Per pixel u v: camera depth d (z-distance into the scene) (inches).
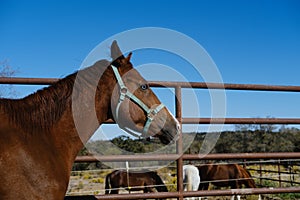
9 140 77.6
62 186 83.4
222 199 365.4
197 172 344.5
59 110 88.1
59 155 85.7
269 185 403.5
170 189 378.3
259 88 141.6
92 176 625.6
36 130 83.7
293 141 661.9
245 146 605.9
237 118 138.1
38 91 90.0
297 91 146.8
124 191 425.4
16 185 75.5
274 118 142.6
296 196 351.6
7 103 83.6
